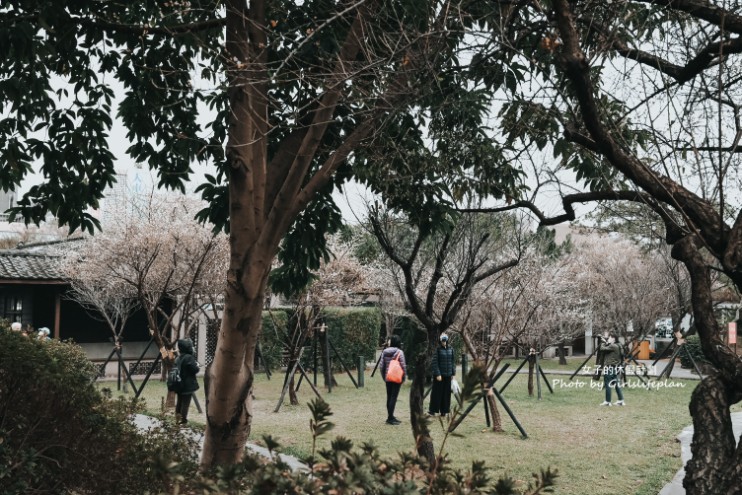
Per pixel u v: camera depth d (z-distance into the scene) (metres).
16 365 5.25
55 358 5.60
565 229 26.95
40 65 7.49
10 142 7.86
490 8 6.16
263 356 20.89
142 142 8.52
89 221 8.64
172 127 8.34
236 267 5.68
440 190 7.65
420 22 5.75
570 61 3.95
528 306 13.88
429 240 9.30
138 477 5.05
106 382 19.73
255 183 5.75
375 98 5.16
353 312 24.61
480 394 2.38
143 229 16.30
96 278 18.16
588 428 12.88
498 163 7.22
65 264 19.28
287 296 9.24
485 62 6.03
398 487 2.13
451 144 7.18
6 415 5.27
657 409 15.38
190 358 11.40
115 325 22.64
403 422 13.22
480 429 12.64
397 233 8.69
